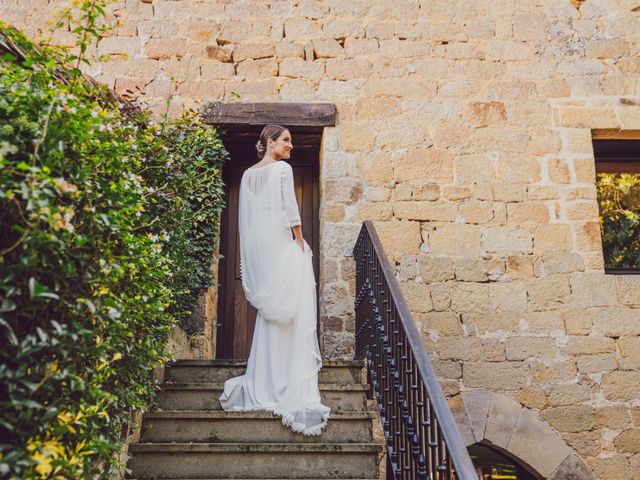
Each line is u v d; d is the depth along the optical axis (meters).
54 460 1.98
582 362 4.85
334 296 4.97
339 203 5.15
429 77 5.45
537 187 5.23
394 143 5.29
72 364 2.13
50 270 2.09
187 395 3.73
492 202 5.19
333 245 5.06
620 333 4.91
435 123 5.34
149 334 3.14
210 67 5.39
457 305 4.96
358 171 5.21
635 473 4.64
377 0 5.61
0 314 1.93
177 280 4.15
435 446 2.53
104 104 3.78
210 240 4.89
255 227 3.86
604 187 5.46
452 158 5.27
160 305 2.90
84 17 3.00
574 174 5.26
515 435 4.69
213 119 5.18
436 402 2.48
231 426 3.50
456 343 4.88
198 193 4.67
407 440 3.00
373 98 5.38
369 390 3.84
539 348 4.88
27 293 2.06
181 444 3.29
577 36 5.55
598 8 5.61
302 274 3.77
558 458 4.65
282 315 3.67
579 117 5.38
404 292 4.98
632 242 5.31
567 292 5.00
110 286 2.42
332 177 5.20
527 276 5.04
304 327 3.67
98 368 2.38
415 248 5.07
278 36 5.50
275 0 5.58
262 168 3.98
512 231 5.13
